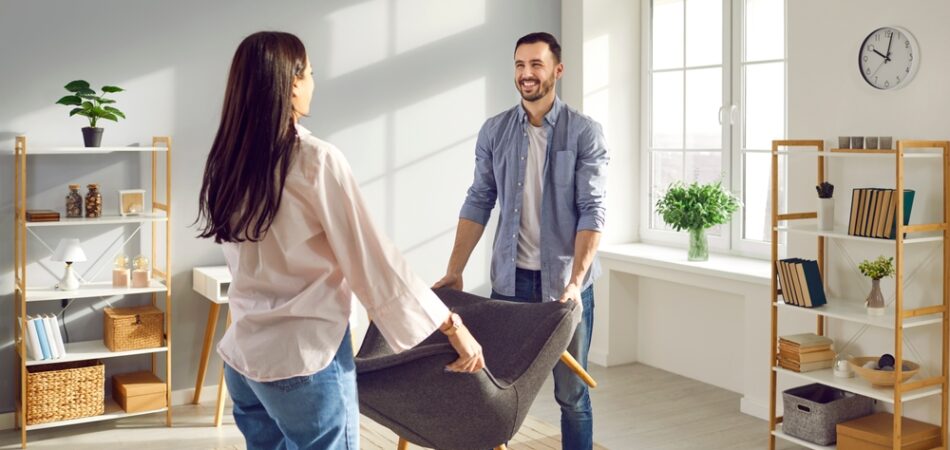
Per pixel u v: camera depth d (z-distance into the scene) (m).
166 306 4.57
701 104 5.43
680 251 5.50
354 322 4.89
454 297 2.88
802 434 3.96
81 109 4.32
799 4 4.18
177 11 4.77
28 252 4.51
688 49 5.49
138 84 4.70
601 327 5.71
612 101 5.77
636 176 5.90
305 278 2.02
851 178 4.03
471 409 2.39
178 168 4.83
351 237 2.00
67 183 4.56
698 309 5.30
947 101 3.63
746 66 5.12
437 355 2.29
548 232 3.27
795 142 4.03
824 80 4.10
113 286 4.49
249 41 1.97
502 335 2.67
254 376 1.99
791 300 4.00
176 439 4.34
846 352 4.13
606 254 5.54
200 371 4.85
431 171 5.54
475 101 5.67
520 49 3.18
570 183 3.23
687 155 5.55
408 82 5.43
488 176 3.41
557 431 4.42
